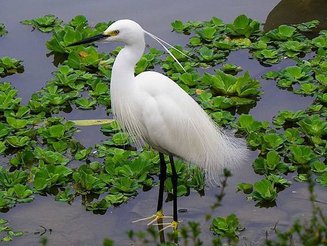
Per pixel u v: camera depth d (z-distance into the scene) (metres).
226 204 11.60
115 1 19.02
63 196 11.80
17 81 15.60
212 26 17.09
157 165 12.54
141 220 11.41
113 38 11.20
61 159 12.56
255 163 12.31
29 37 17.42
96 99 14.66
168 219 11.45
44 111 14.22
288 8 17.97
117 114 11.46
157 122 10.89
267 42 16.62
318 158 12.41
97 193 11.93
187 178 12.22
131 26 11.02
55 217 11.47
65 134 13.48
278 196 11.73
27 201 11.73
